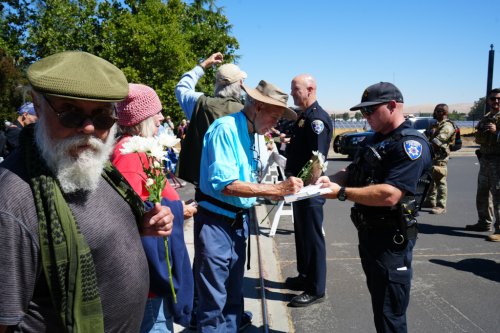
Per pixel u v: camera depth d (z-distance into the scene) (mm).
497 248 5359
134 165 1919
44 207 1162
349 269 4625
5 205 1120
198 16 30234
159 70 18094
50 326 1218
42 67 1225
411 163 2262
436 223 6684
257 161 2729
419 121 14602
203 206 2631
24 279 1141
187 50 20031
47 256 1151
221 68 3344
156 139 1711
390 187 2256
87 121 1234
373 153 2393
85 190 1288
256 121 2566
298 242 4008
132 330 1445
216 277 2592
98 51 20391
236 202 2609
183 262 2047
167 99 18016
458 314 3537
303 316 3531
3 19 22344
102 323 1256
